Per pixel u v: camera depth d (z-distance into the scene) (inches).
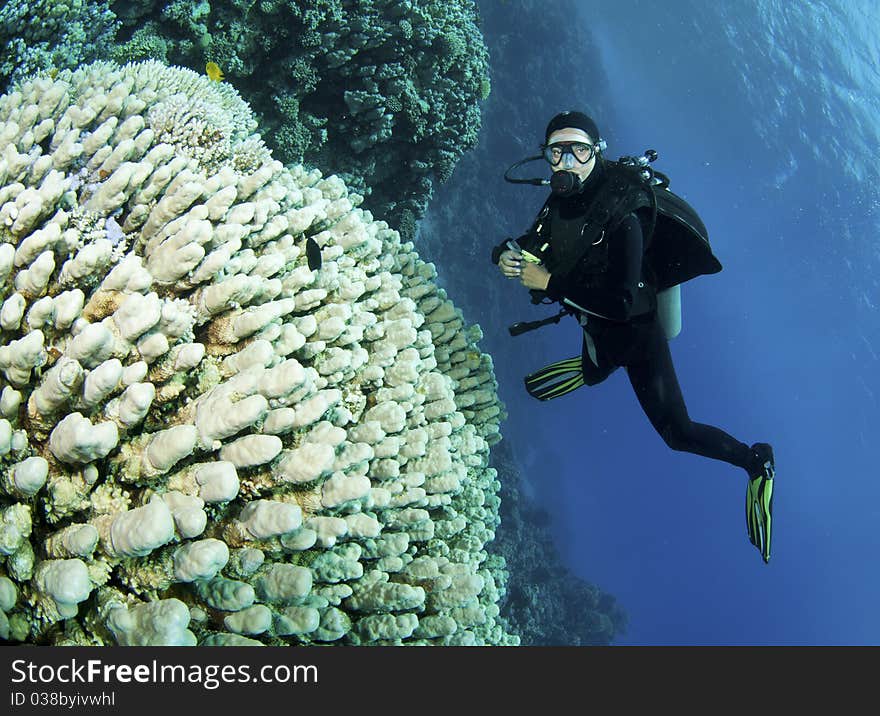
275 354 89.8
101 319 78.8
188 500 68.3
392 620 90.6
